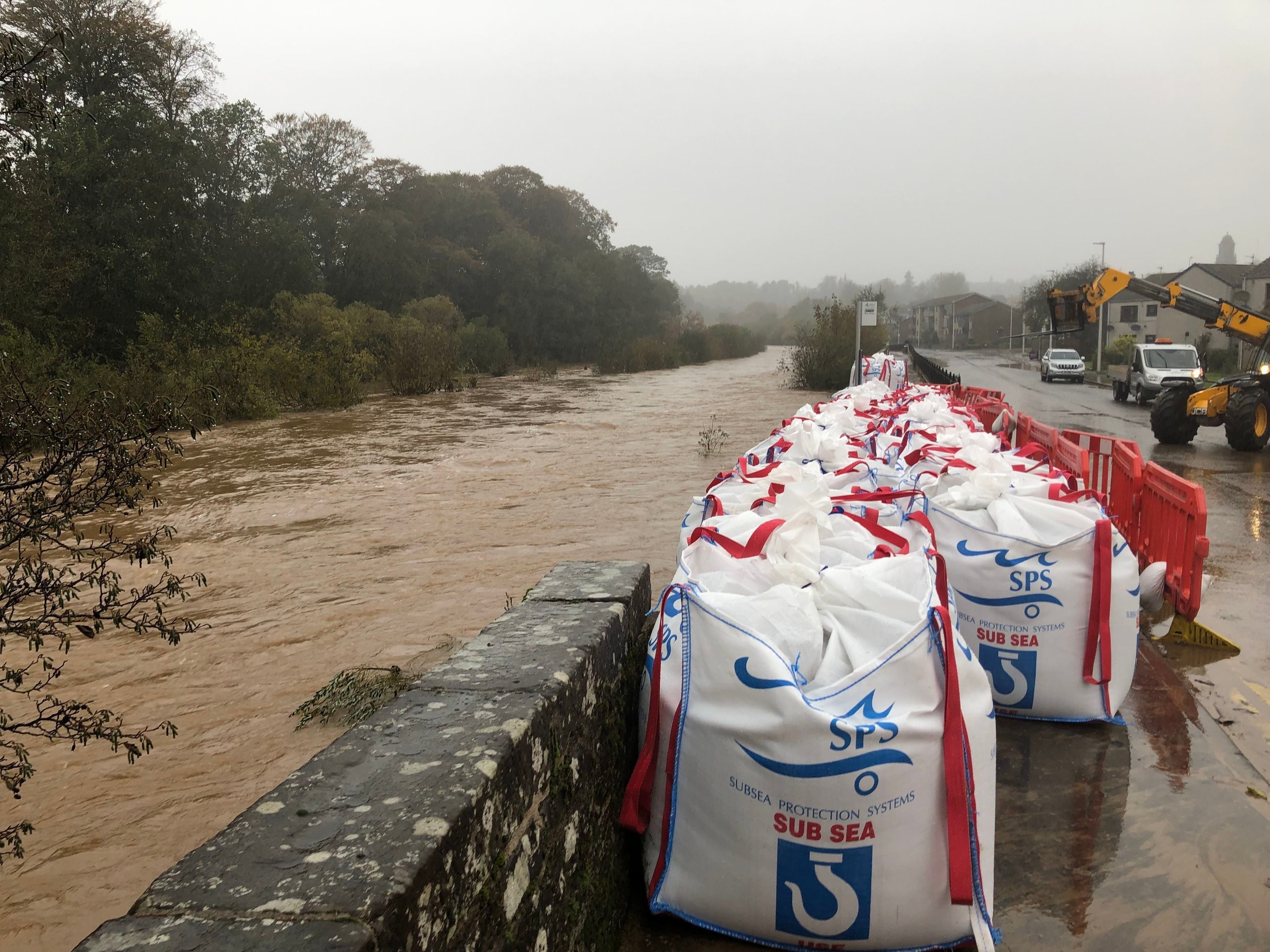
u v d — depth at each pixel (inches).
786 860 84.8
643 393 1300.4
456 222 2518.5
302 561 343.3
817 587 99.7
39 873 148.5
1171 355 931.3
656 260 3555.6
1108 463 273.1
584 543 360.5
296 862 49.6
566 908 75.7
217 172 1466.5
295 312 1470.2
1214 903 100.8
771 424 810.8
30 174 801.6
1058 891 103.4
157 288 1115.3
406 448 685.3
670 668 92.7
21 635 120.7
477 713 69.7
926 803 85.1
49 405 119.9
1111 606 143.8
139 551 128.1
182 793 171.3
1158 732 145.3
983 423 433.7
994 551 146.4
